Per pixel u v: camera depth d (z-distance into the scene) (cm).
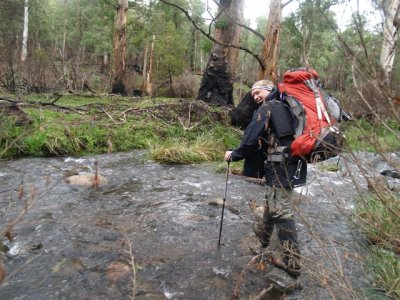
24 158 696
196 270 335
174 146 793
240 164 737
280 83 306
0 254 338
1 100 835
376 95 172
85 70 2128
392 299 281
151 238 395
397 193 257
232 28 1112
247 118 745
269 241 358
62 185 552
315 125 279
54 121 834
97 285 303
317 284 314
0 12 2664
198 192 563
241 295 299
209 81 1148
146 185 587
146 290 300
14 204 464
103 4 2044
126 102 1202
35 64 1481
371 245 366
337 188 549
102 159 739
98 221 431
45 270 321
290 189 305
